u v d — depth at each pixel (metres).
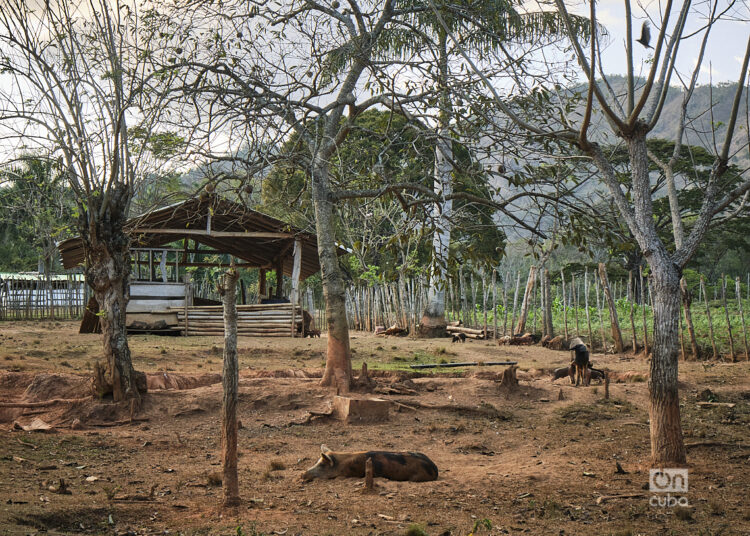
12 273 47.53
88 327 23.56
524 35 18.02
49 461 8.73
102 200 11.58
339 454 8.41
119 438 10.34
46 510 6.29
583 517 6.87
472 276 27.36
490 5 13.25
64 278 46.56
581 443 10.48
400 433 11.22
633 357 19.69
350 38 12.32
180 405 11.90
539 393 14.05
